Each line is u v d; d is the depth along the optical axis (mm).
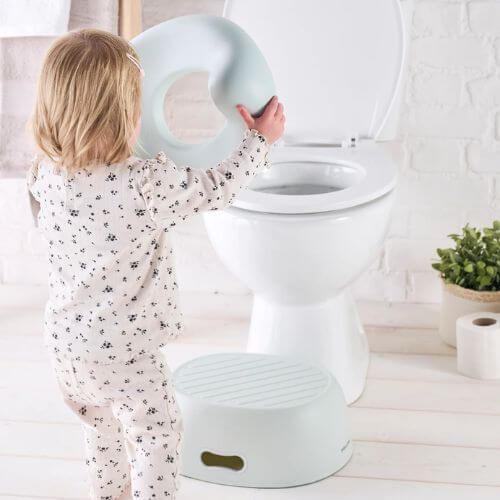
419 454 1771
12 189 2543
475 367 2070
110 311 1340
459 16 2307
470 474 1702
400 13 2113
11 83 2230
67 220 1309
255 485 1676
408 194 2443
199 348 2254
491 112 2363
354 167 2041
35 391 2031
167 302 1387
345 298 2055
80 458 1768
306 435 1677
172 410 1434
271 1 2162
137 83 1287
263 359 1902
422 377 2088
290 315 1965
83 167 1275
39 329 2363
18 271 2605
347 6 2131
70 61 1232
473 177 2414
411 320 2412
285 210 1744
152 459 1418
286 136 2201
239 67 1385
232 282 2576
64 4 2139
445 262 2256
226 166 1327
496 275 2191
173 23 1471
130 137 1292
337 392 1771
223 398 1725
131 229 1287
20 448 1801
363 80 2152
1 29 2174
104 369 1375
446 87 2357
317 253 1767
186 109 2426
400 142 2406
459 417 1905
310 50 2160
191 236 2547
